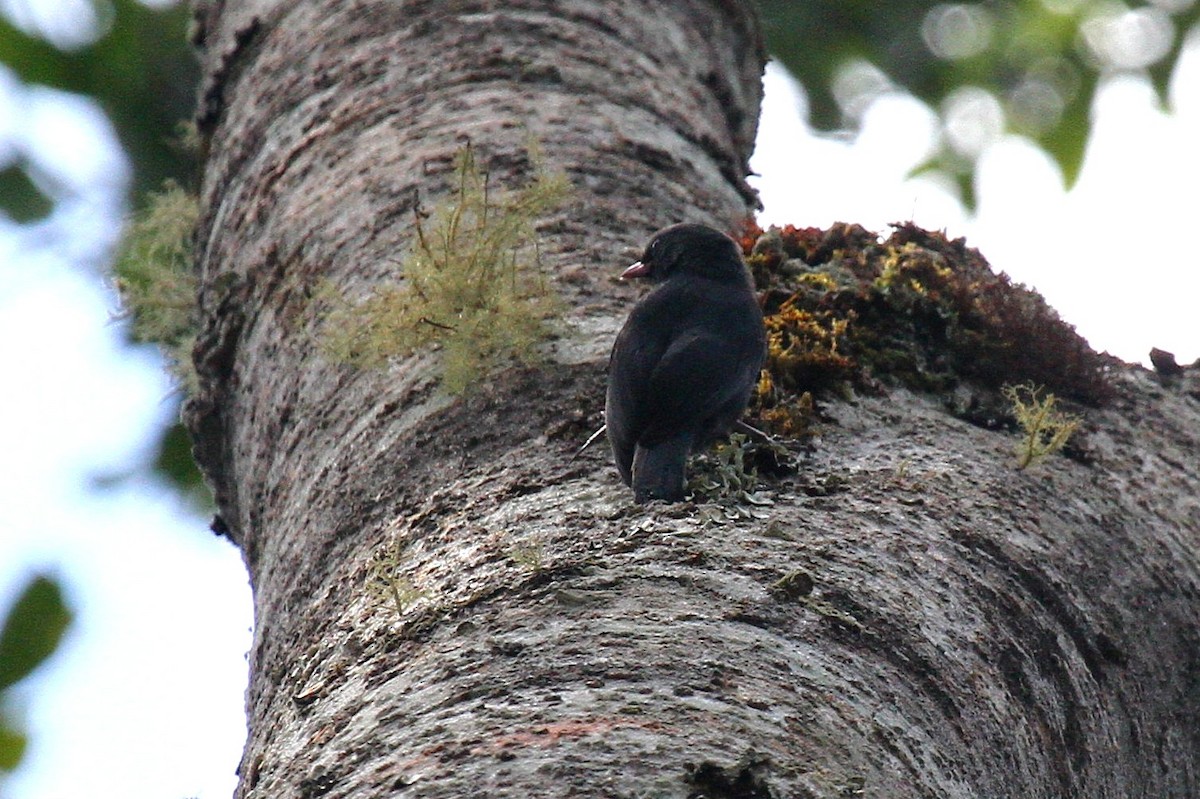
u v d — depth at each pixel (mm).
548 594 5512
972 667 5723
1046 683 6102
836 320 7898
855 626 5496
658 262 8172
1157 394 8539
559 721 4750
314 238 8422
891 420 7316
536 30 9578
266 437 7961
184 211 10227
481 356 7227
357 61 9523
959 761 5309
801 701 5016
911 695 5379
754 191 9836
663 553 5719
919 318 8070
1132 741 6590
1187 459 8023
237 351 8656
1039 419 7184
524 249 8000
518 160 8516
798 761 4699
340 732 5180
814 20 15594
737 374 7340
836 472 6648
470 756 4648
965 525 6445
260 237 8883
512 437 6777
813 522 6113
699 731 4711
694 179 9141
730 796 4449
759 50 11539
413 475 6703
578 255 8055
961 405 7602
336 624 6012
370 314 7449
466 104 8977
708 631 5262
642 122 9219
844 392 7418
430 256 7285
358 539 6574
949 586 6027
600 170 8648
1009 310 8188
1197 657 7121
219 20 11062
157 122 13562
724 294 7895
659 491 6098
